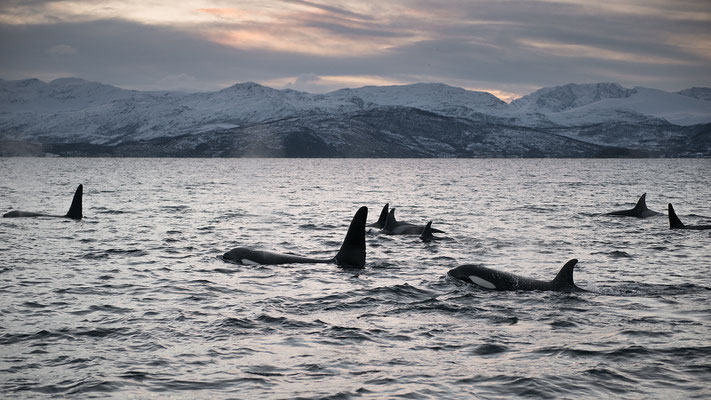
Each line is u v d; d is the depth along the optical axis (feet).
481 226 109.81
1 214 128.26
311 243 87.66
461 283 58.03
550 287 55.57
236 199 182.19
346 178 377.50
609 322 44.37
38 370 33.91
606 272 65.05
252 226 108.58
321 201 176.35
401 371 34.06
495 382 32.37
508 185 285.23
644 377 32.96
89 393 30.73
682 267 68.13
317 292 54.39
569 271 56.03
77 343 38.88
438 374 33.58
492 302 50.72
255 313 46.75
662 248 82.64
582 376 33.12
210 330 41.96
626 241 89.45
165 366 34.76
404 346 38.65
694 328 42.60
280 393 30.91
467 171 557.74
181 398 30.25
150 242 85.81
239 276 61.67
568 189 249.34
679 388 31.45
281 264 67.97
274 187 261.03
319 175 434.30
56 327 42.39
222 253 76.79
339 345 38.83
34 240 85.81
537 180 347.56
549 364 35.12
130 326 42.83
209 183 296.10
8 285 55.72
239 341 39.55
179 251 77.97
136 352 37.22
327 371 34.06
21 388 31.27
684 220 123.54
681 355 36.55
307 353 37.19
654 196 207.41
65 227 101.81
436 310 48.06
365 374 33.63
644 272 65.05
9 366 34.50
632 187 266.16
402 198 191.11
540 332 41.88
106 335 40.65
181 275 61.87
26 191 215.31
